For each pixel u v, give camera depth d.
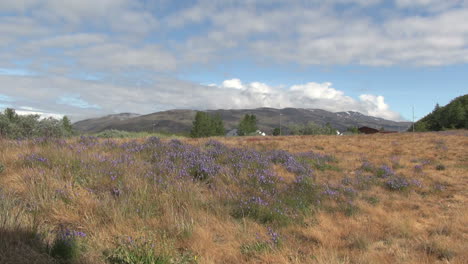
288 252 4.76
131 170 7.40
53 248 3.48
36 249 3.42
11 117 16.47
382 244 5.52
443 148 22.56
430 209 8.27
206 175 8.54
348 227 6.34
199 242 4.64
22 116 16.56
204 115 79.50
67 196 5.43
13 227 3.66
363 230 6.12
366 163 14.49
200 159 9.49
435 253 5.08
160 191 6.49
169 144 11.78
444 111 109.31
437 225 6.71
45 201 5.07
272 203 6.94
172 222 5.10
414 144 25.42
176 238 4.71
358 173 12.52
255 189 7.77
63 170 6.90
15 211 4.24
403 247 5.36
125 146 10.86
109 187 6.39
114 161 7.88
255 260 4.41
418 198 9.69
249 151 12.24
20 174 6.34
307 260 4.43
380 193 10.10
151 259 3.71
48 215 4.74
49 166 7.10
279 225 6.08
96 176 6.68
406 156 19.06
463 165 15.96
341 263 4.30
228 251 4.61
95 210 5.09
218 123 84.81
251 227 5.68
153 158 9.45
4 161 7.33
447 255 4.92
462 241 5.60
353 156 17.91
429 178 12.70
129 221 4.86
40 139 10.20
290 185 8.99
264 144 21.55
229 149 12.07
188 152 10.24
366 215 7.51
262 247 4.75
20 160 7.36
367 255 4.71
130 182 6.49
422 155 19.52
